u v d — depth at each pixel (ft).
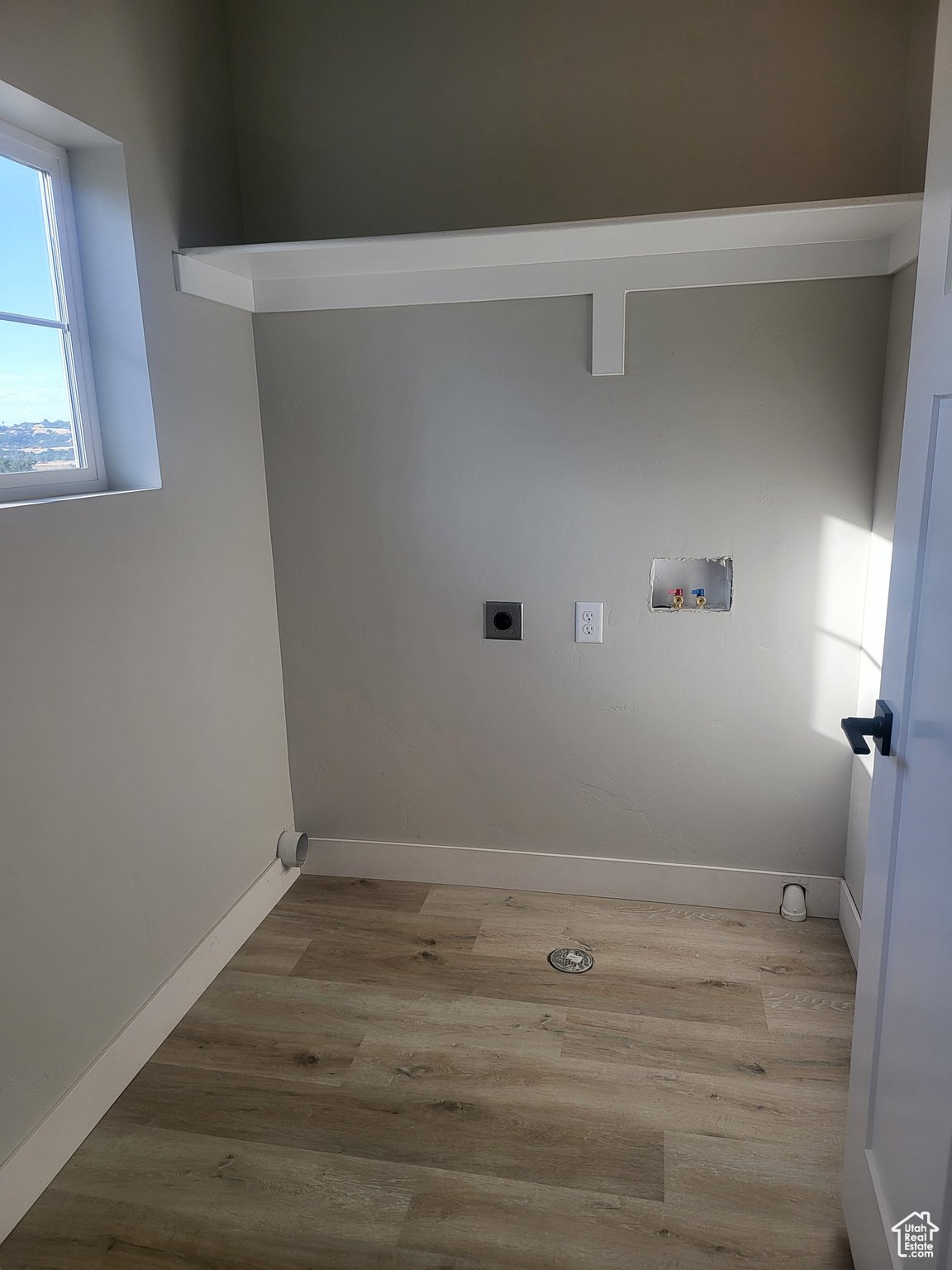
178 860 7.25
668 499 8.10
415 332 8.21
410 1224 5.33
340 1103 6.31
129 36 6.51
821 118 7.29
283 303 8.35
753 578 8.09
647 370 7.86
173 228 7.11
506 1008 7.29
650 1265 5.04
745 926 8.46
